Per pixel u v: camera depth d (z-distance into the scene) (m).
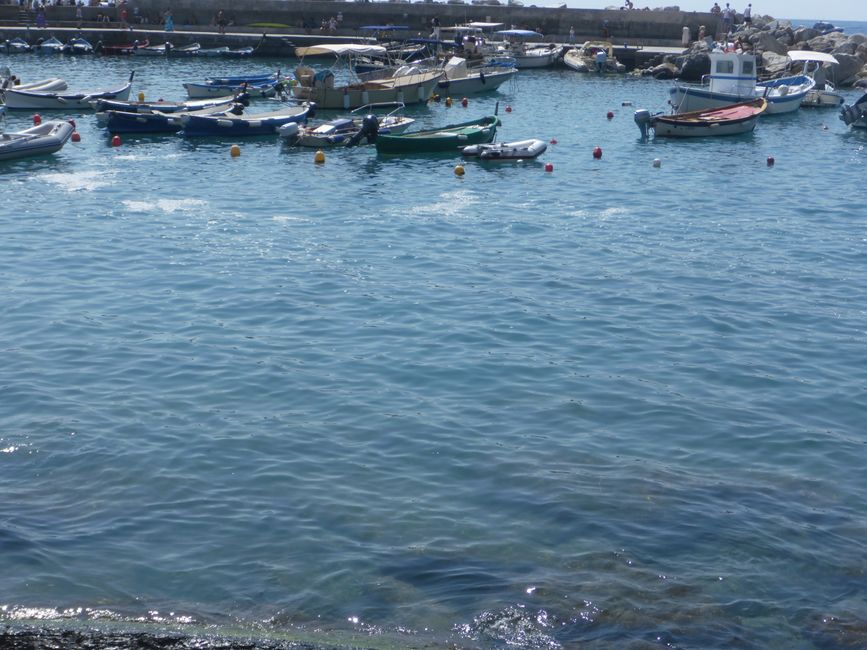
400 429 14.76
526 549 11.66
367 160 38.81
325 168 36.91
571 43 78.88
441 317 19.88
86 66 67.31
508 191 33.31
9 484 12.91
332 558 11.41
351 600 10.66
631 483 13.24
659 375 17.12
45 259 23.50
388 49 65.69
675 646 10.02
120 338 18.31
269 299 20.73
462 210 30.11
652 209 30.94
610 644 10.05
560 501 12.73
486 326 19.39
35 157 37.75
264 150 40.66
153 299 20.61
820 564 11.48
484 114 51.81
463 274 22.98
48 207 29.30
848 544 11.91
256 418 15.05
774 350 18.48
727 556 11.59
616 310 20.58
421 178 35.34
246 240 25.75
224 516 12.26
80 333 18.52
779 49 74.19
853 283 23.02
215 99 50.47
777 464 13.96
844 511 12.70
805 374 17.33
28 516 12.15
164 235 26.12
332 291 21.42
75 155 38.66
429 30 77.69
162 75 63.69
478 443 14.35
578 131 47.41
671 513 12.50
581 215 29.83
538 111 53.59
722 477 13.53
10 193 31.20
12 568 11.04
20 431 14.36
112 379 16.42
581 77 69.25
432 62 61.56
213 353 17.66
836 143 46.03
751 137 47.34
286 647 9.80
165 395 15.84
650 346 18.53
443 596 10.75
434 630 10.21
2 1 79.88
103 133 44.09
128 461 13.57
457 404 15.73
